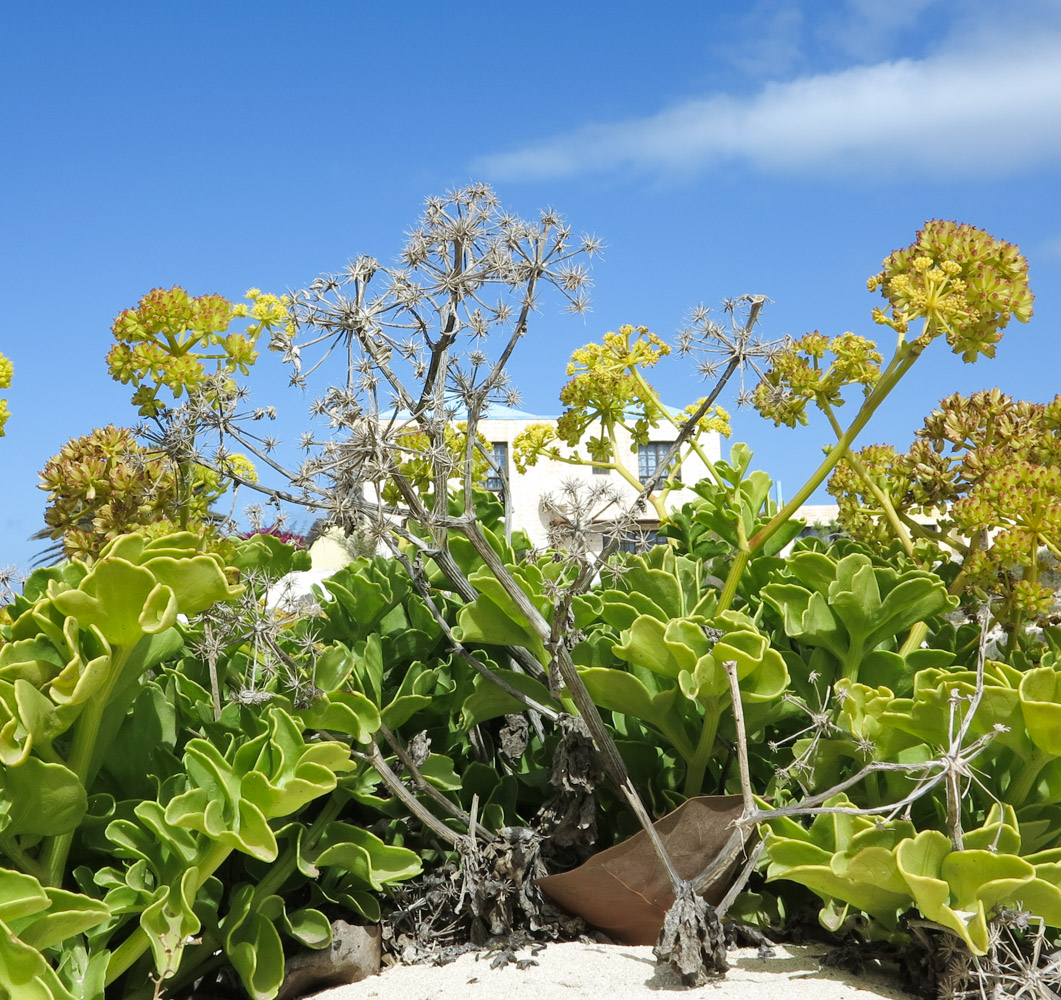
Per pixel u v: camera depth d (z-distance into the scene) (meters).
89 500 0.77
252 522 0.70
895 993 0.63
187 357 0.77
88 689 0.57
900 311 0.73
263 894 0.67
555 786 0.69
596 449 0.98
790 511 0.76
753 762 0.75
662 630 0.68
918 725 0.65
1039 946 0.60
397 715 0.73
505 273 0.67
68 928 0.55
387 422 0.69
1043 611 0.76
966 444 0.88
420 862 0.70
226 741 0.69
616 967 0.65
